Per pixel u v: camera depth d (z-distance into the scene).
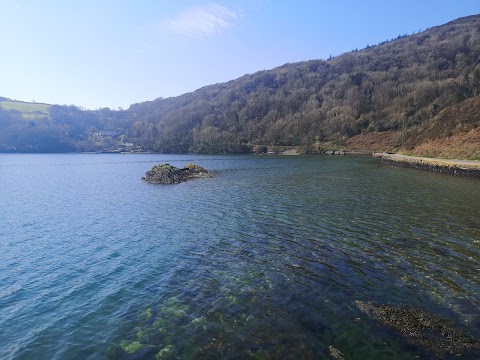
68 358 10.64
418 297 13.33
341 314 12.28
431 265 16.47
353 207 29.84
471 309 12.34
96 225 27.31
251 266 17.20
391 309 12.43
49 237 24.19
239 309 12.95
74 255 20.19
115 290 15.22
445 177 48.66
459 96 118.44
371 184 44.09
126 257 19.47
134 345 11.09
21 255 20.42
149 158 140.75
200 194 41.19
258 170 71.69
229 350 10.54
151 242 22.11
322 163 87.00
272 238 21.77
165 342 11.15
